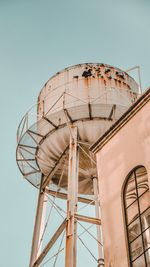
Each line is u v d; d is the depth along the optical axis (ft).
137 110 54.19
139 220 47.62
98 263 56.08
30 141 74.95
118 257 47.39
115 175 53.72
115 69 78.84
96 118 69.21
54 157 72.54
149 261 43.83
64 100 72.95
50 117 70.95
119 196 51.72
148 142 50.49
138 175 50.34
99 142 59.00
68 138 69.62
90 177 72.95
